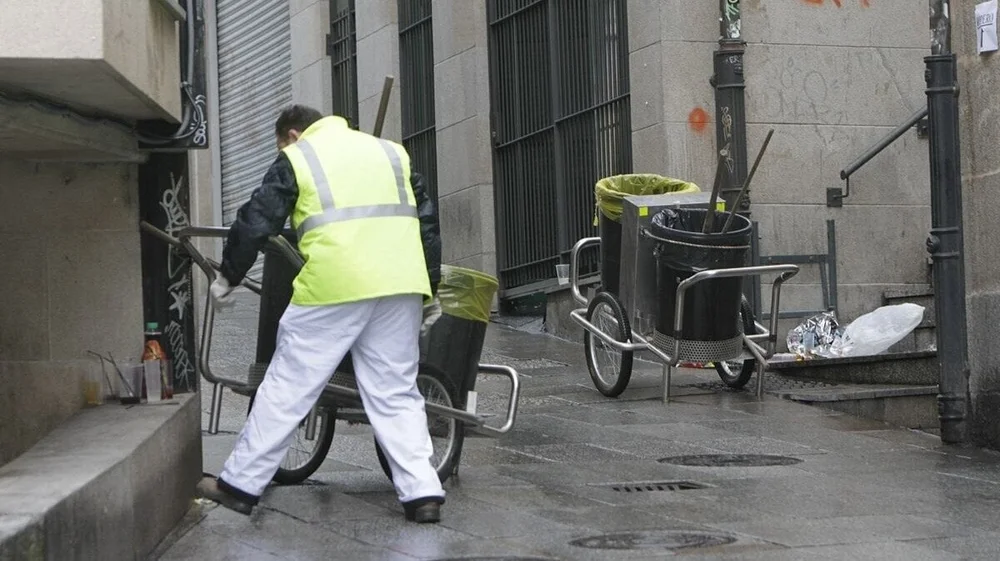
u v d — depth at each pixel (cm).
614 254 1652
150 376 1038
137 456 830
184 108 1070
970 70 1318
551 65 2273
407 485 938
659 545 849
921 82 2027
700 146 1942
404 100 2800
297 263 990
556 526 920
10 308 1069
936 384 1531
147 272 1080
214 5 3641
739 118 1931
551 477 1129
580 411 1507
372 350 952
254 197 936
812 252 1969
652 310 1555
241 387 1062
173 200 1084
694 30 1945
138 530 830
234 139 3531
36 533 627
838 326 1836
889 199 2011
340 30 3069
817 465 1188
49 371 1070
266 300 1041
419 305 966
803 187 1970
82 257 1074
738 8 1934
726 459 1220
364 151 969
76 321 1072
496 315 2455
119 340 1075
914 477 1123
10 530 603
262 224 932
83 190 1073
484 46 2472
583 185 2195
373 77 2872
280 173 948
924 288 1972
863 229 1997
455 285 1083
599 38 2138
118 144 1032
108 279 1075
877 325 1723
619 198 1628
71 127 962
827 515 954
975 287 1307
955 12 1331
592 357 1634
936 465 1190
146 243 1082
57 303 1070
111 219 1075
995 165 1283
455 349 1080
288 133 1028
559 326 2228
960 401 1307
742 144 1931
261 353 1048
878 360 1595
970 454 1256
